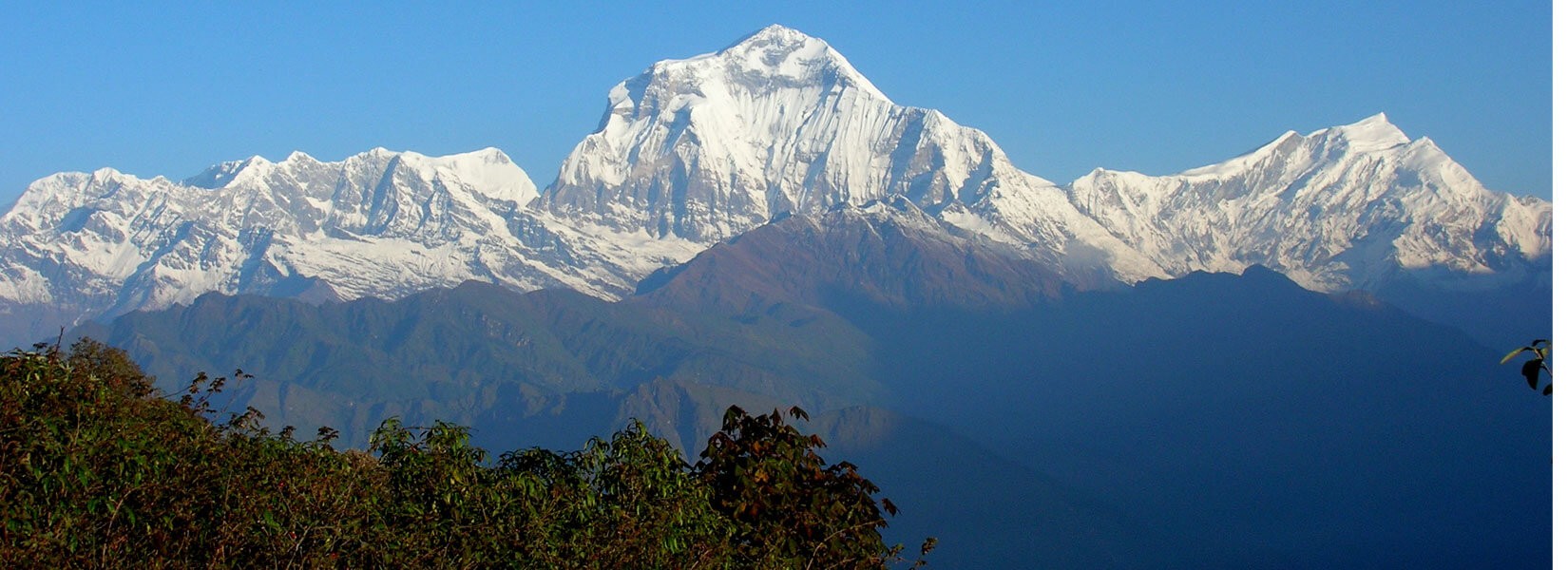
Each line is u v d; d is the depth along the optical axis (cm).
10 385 2358
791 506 3048
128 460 2345
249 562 2380
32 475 2245
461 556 2631
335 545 2491
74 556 2211
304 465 2556
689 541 2842
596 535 2775
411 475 2762
